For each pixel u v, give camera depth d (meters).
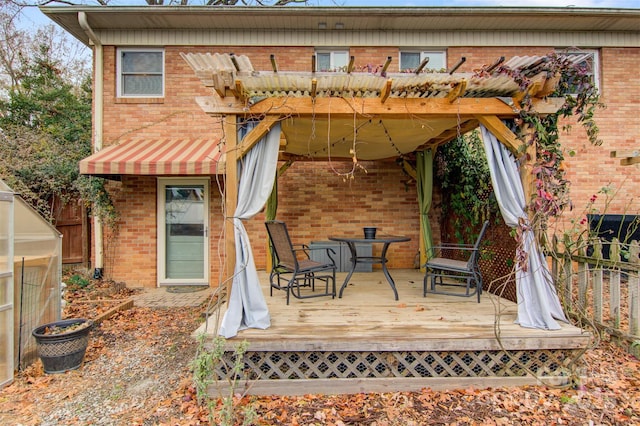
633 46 10.37
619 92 10.34
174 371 5.38
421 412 4.28
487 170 7.18
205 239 10.55
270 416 4.21
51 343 5.21
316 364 4.81
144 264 10.41
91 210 10.58
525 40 10.31
